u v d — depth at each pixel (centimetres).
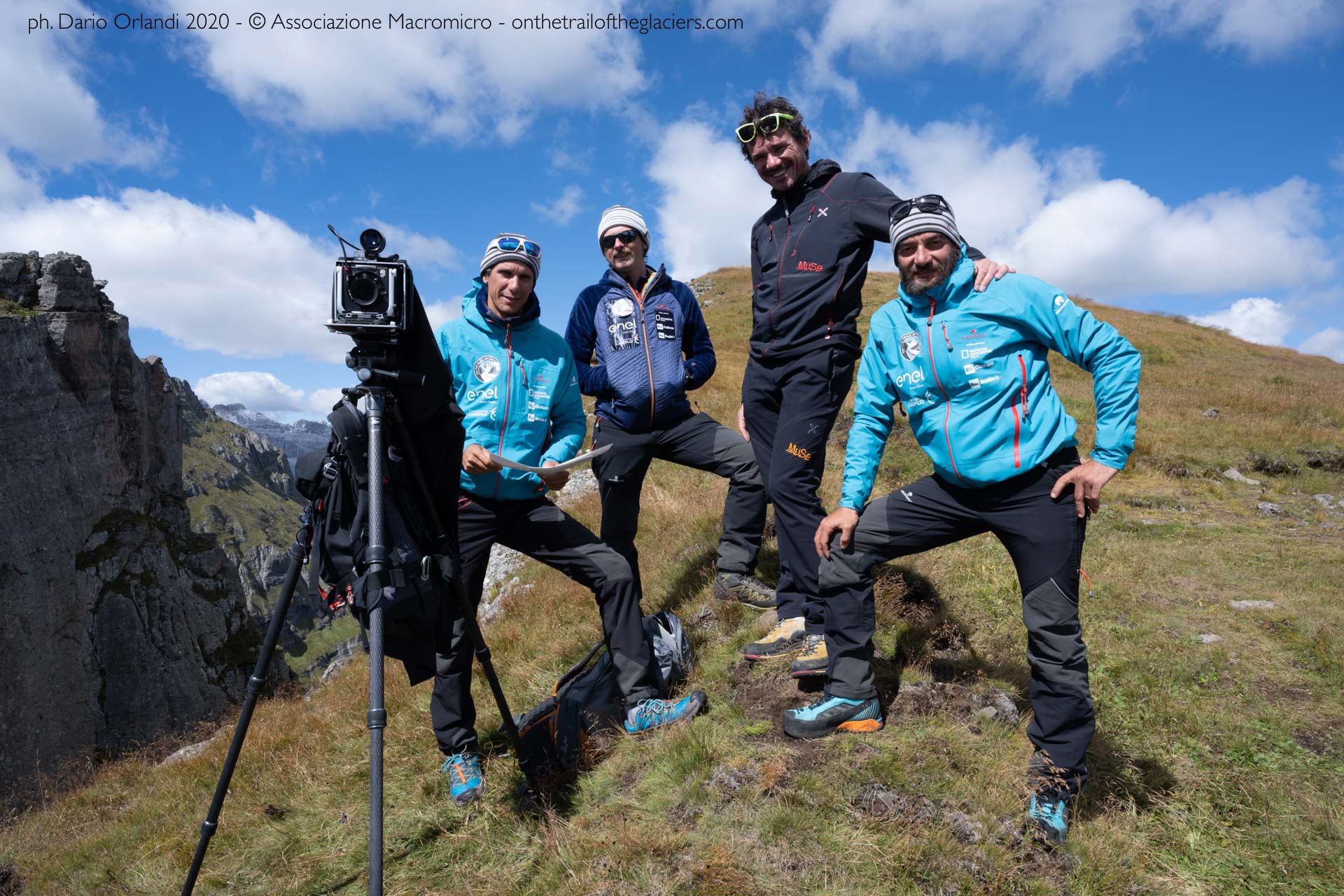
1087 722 235
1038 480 235
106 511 4144
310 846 304
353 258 214
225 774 230
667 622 363
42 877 389
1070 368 1656
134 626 3928
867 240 315
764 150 326
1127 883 221
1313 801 264
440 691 309
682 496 762
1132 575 541
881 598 404
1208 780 281
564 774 295
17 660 3403
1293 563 557
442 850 277
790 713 283
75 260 4100
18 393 3597
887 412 277
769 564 475
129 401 4441
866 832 228
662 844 234
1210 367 2080
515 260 290
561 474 286
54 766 3425
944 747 269
